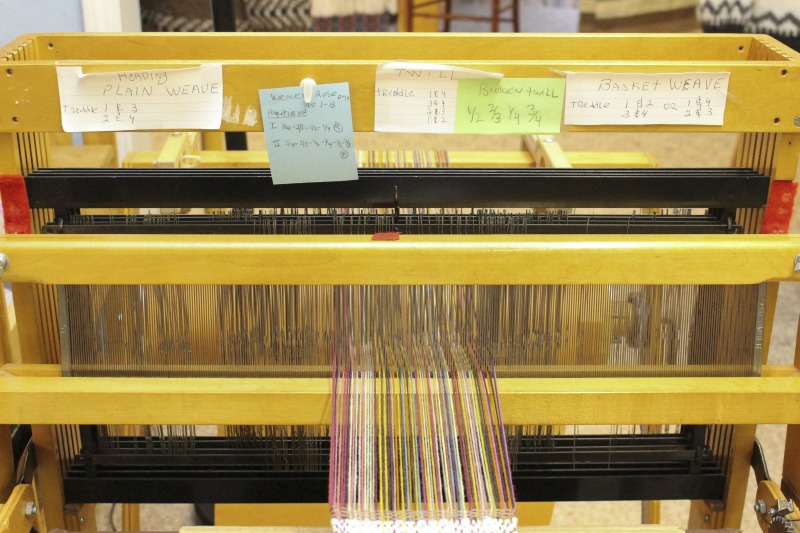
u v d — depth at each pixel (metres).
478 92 1.05
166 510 2.02
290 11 2.51
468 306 1.12
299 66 1.03
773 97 1.05
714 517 1.29
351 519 0.85
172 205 1.12
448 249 0.98
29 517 1.10
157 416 1.03
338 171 1.08
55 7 2.19
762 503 1.12
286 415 1.03
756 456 1.19
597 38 1.30
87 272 0.99
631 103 1.05
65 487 1.21
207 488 1.21
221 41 1.29
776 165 1.11
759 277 1.00
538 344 1.15
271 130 1.05
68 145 2.19
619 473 1.23
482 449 0.94
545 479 1.21
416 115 1.06
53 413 1.02
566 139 3.44
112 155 2.16
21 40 1.21
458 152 1.80
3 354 1.14
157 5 2.23
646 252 0.98
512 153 1.82
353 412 0.98
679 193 1.13
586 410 1.03
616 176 1.12
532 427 1.23
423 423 0.97
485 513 0.86
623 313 1.15
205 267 0.99
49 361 1.22
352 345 1.11
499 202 1.13
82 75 1.02
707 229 1.15
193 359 1.15
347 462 0.91
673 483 1.23
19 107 1.03
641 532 0.96
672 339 1.16
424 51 1.32
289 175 1.08
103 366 1.15
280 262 0.99
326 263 0.99
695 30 2.90
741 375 1.17
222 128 1.06
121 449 1.23
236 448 1.23
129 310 1.12
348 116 1.05
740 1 2.05
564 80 1.04
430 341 1.12
